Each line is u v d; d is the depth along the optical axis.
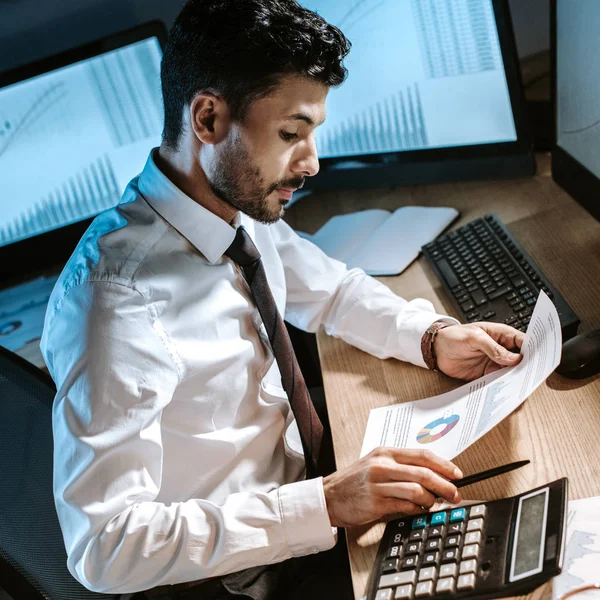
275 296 1.34
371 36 1.65
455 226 1.59
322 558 1.21
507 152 1.67
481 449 1.01
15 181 1.78
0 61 1.91
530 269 1.30
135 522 0.96
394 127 1.74
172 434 1.10
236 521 0.97
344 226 1.72
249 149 1.01
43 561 1.03
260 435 1.18
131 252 1.07
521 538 0.81
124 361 1.00
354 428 1.14
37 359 1.55
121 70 1.74
